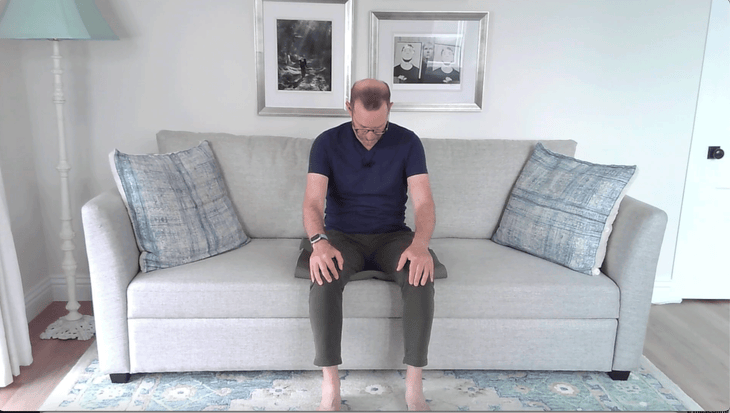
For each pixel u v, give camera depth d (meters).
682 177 2.72
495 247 2.25
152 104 2.54
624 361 1.97
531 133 2.68
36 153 2.53
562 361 1.97
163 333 1.87
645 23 2.57
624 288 1.92
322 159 1.96
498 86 2.62
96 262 1.80
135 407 1.77
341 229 2.04
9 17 2.01
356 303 1.89
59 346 2.20
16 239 2.37
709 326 2.51
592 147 2.70
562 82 2.62
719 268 2.81
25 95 2.46
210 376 1.98
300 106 2.58
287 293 1.86
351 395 1.86
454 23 2.53
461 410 1.79
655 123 2.67
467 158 2.38
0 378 1.86
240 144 2.34
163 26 2.47
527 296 1.90
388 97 1.87
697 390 1.96
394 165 1.99
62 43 2.44
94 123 2.53
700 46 2.59
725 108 2.65
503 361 1.96
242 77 2.55
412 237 1.98
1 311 1.87
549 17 2.55
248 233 2.33
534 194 2.20
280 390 1.89
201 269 1.94
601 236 1.97
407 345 1.72
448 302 1.89
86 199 2.60
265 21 2.48
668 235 2.77
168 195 1.99
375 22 2.52
